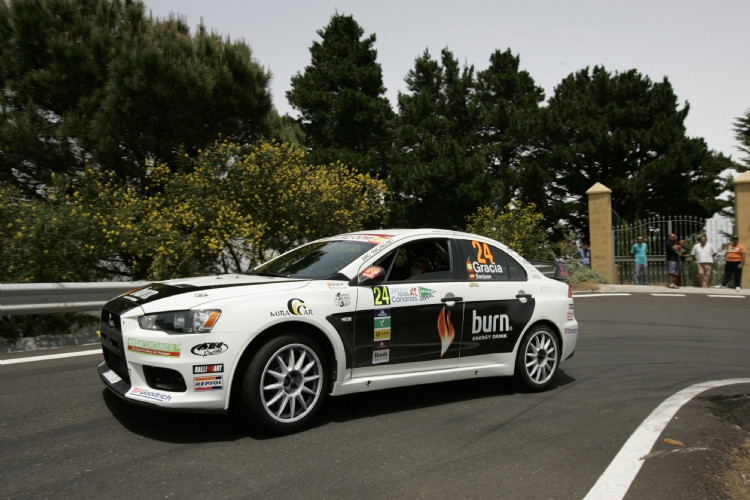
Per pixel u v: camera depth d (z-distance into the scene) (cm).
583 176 3080
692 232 1958
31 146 1148
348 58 3092
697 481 390
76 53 1198
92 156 1202
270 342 442
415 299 525
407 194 2898
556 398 592
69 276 891
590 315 1225
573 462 419
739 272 1716
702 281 1806
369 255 525
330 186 1361
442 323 541
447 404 559
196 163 1271
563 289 655
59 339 757
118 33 1295
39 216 880
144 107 1224
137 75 1199
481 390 616
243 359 439
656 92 3000
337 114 2933
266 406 439
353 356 488
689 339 957
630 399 592
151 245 1030
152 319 427
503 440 463
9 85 1199
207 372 418
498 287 590
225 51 1349
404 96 3403
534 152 3388
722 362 786
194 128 1323
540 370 616
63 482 361
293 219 1304
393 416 515
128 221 1015
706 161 2895
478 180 2839
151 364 419
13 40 1187
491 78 3806
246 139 1472
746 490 381
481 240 608
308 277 513
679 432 488
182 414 491
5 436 433
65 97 1241
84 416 480
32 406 502
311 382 470
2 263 838
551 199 3284
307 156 2791
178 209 1148
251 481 370
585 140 2973
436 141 2953
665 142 2866
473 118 3297
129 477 370
